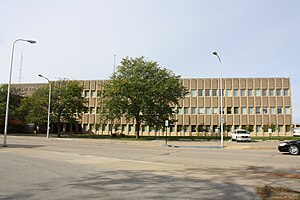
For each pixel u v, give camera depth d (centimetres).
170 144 3247
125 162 1421
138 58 4641
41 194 706
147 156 1781
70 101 4928
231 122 6825
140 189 782
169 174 1056
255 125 6756
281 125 6706
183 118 6969
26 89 7562
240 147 2766
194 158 1675
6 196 679
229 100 6912
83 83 7350
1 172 1041
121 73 4603
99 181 894
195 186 832
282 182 912
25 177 943
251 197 698
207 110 6944
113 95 4356
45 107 4925
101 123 6788
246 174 1073
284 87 6812
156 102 4431
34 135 5375
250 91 6900
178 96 4612
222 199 678
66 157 1617
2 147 2259
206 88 7019
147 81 4341
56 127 6975
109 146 2733
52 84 5119
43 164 1284
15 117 5762
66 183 852
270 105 6781
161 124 4566
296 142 1942
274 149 2553
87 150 2180
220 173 1095
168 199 673
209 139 4644
